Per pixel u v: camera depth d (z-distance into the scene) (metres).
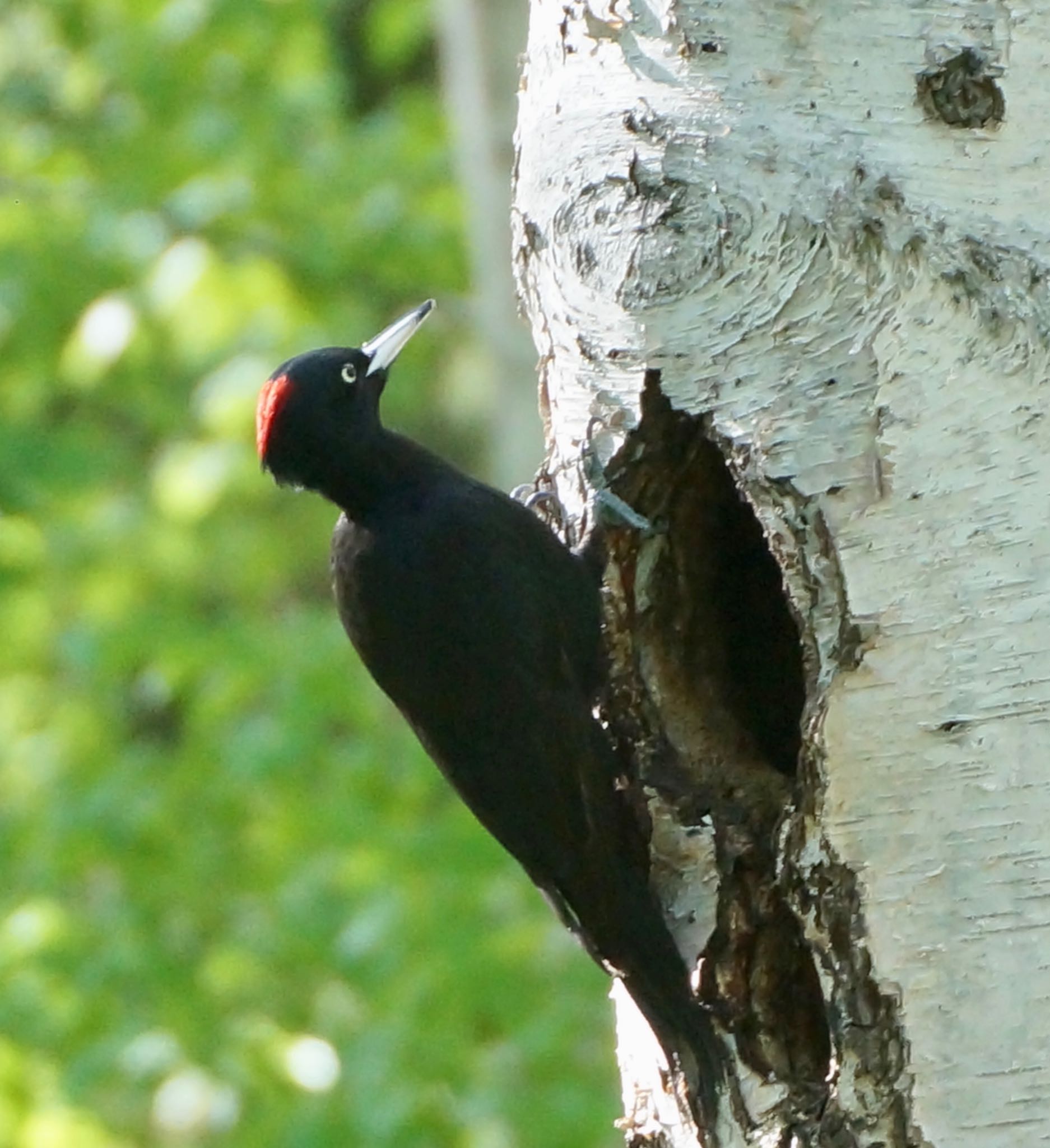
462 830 16.47
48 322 20.12
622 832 9.62
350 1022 16.19
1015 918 8.37
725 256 8.96
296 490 11.75
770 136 8.95
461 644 10.16
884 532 8.62
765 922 9.09
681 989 9.07
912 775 8.52
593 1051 15.41
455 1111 15.10
